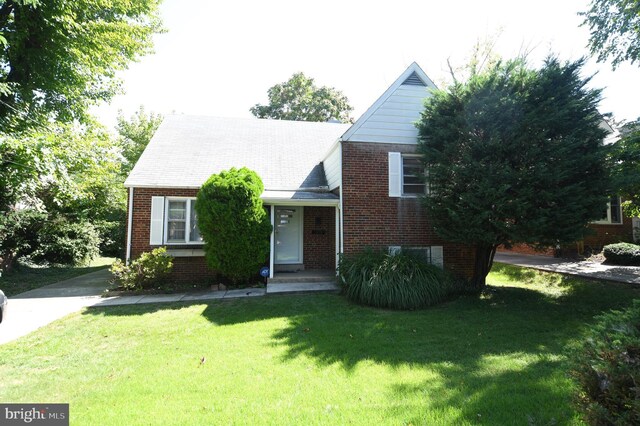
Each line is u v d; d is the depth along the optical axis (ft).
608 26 33.83
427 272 25.98
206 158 39.65
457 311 23.02
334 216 39.04
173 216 35.63
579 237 23.70
